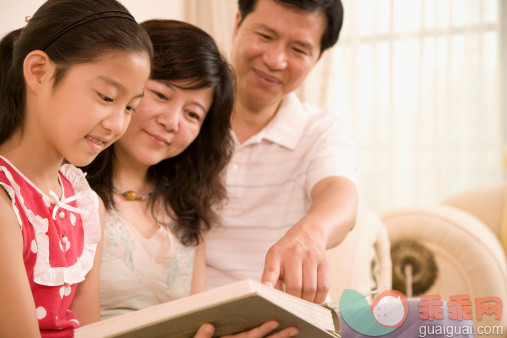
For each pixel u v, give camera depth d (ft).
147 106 3.80
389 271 6.35
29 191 2.90
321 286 3.06
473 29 13.21
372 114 13.83
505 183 9.53
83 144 2.73
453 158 13.48
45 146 2.91
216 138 4.40
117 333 2.32
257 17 4.82
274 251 3.15
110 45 2.72
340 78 13.82
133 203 4.18
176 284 4.17
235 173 4.96
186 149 4.42
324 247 3.28
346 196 4.13
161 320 2.31
